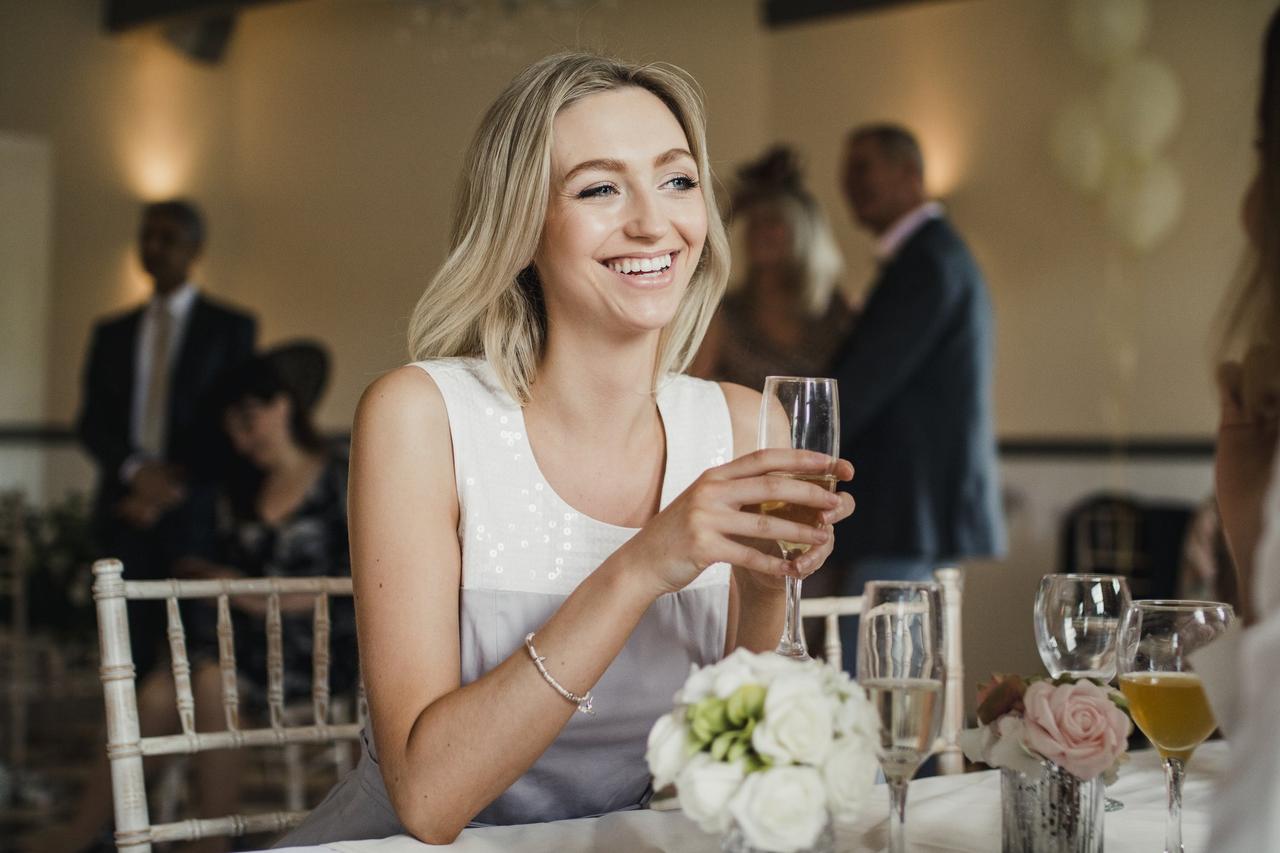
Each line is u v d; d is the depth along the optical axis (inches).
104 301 327.3
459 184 58.7
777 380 45.9
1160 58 233.3
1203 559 135.0
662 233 54.9
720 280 62.4
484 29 302.5
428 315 58.9
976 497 150.3
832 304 242.8
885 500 150.2
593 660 45.0
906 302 149.3
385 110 319.3
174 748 64.7
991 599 245.8
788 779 34.5
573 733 55.6
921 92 261.4
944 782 52.6
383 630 52.2
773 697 35.2
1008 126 251.8
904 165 172.9
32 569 202.5
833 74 271.7
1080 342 243.9
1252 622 30.6
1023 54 249.6
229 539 135.4
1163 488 234.7
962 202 257.4
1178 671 41.8
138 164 331.0
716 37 283.4
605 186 55.2
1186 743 42.0
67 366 322.3
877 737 36.7
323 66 326.6
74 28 324.2
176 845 138.9
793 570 44.5
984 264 254.7
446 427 56.7
